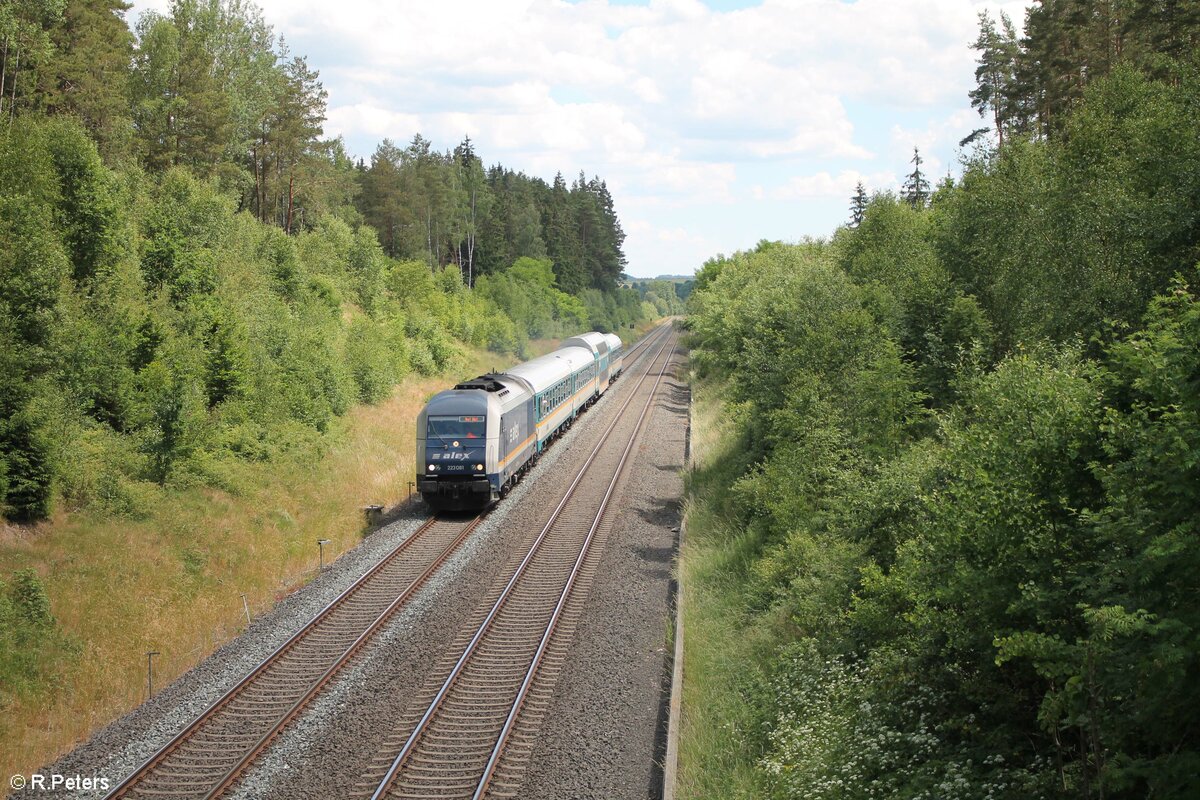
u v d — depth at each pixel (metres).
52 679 16.47
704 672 16.47
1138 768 7.73
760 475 24.78
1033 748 10.24
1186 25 29.81
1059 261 21.25
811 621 16.41
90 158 28.66
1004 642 8.70
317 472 30.28
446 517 27.95
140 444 25.03
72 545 20.53
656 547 24.75
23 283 23.53
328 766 13.11
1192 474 8.02
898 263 32.38
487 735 13.99
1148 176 18.66
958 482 12.12
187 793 12.46
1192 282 16.81
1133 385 9.30
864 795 11.12
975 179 25.83
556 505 28.94
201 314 31.70
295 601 20.27
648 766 13.22
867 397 22.50
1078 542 10.02
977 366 19.53
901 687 12.57
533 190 142.12
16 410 21.23
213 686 15.77
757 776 12.65
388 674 16.36
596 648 17.48
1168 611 7.94
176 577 21.08
